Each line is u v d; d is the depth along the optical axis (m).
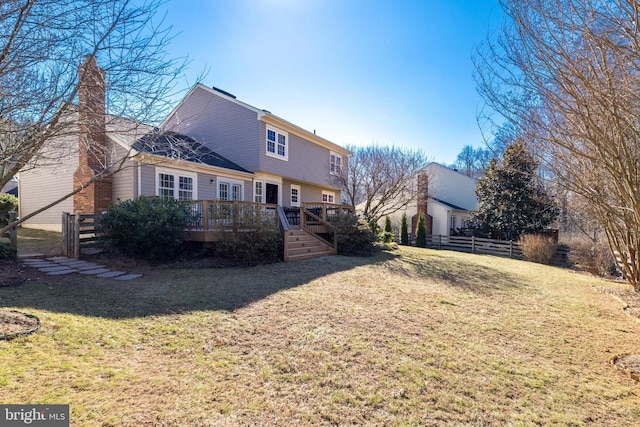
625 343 4.59
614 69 3.78
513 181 19.08
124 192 10.77
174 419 2.47
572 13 3.71
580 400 3.11
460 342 4.34
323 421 2.58
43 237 11.36
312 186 19.83
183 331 4.14
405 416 2.71
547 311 6.04
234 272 7.79
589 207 8.21
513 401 3.04
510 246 17.70
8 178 3.83
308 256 10.45
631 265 8.10
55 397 2.57
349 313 5.19
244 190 14.61
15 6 3.24
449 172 26.98
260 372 3.27
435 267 10.35
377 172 19.66
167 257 8.83
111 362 3.24
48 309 4.41
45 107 3.62
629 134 4.28
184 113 16.36
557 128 4.57
